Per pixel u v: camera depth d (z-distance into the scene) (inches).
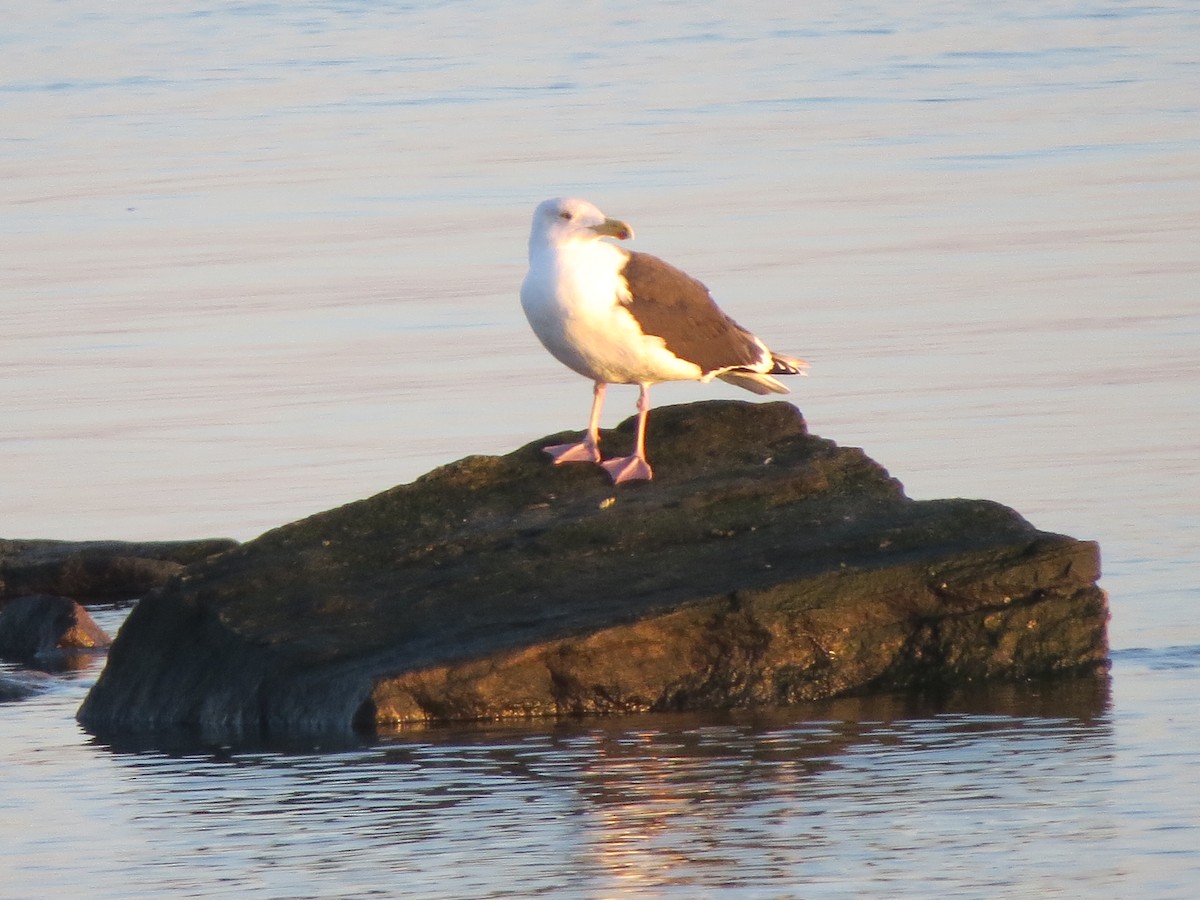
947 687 514.0
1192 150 1637.6
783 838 378.0
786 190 1525.6
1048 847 366.3
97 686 520.7
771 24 2856.8
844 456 554.9
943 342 1021.2
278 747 469.4
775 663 505.7
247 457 861.8
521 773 434.3
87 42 2795.3
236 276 1284.4
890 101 2025.1
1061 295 1124.5
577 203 523.8
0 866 382.6
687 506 534.6
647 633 497.7
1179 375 930.1
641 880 357.7
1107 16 2721.5
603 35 2805.1
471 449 856.3
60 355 1079.6
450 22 2992.1
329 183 1649.9
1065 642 520.1
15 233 1469.0
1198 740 438.0
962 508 536.1
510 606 507.2
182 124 2028.8
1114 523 691.4
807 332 1055.0
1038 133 1770.4
